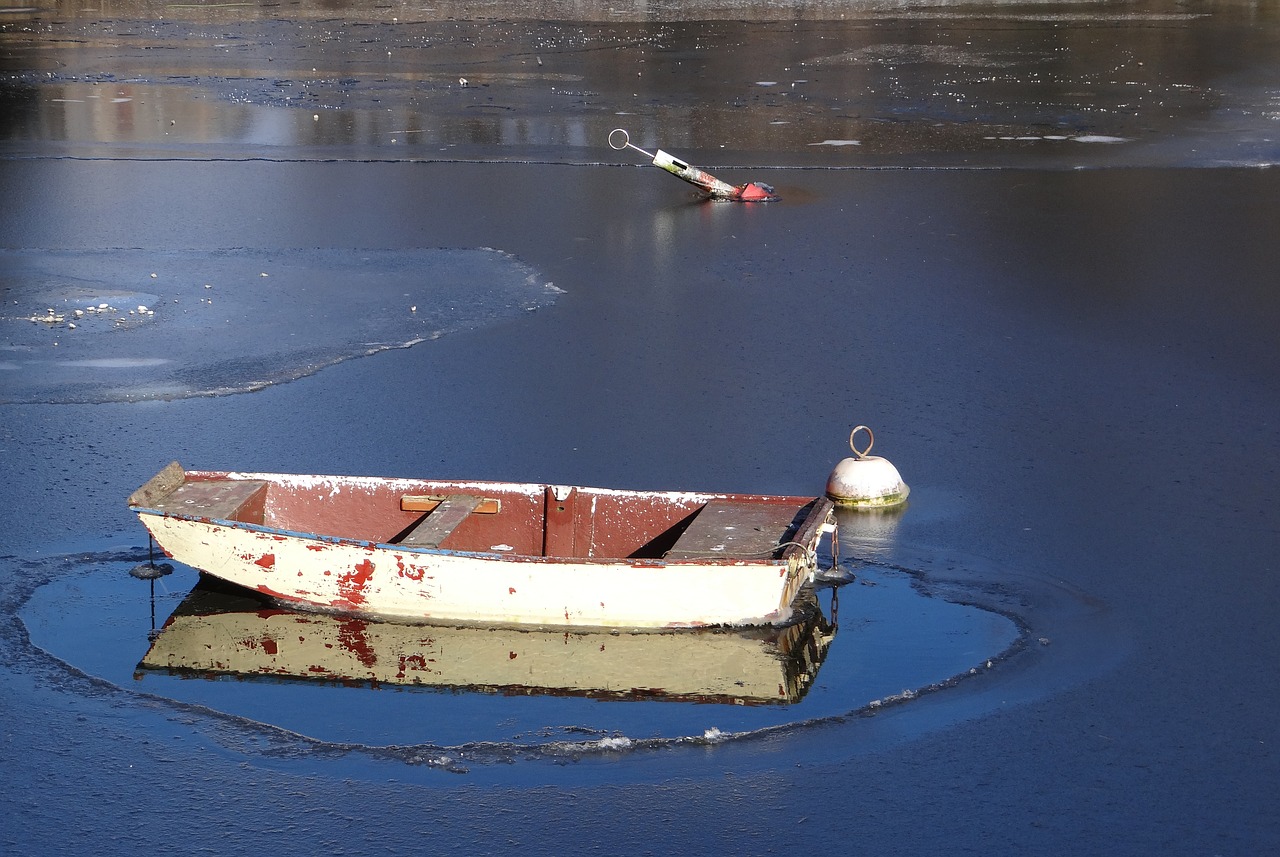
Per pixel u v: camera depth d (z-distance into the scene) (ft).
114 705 26.45
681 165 73.00
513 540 32.14
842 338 50.01
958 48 130.62
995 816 23.30
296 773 24.43
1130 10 163.63
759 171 80.02
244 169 80.28
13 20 160.86
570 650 28.53
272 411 42.01
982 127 93.35
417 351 48.14
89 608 30.01
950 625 29.32
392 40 141.38
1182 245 63.00
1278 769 24.52
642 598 28.50
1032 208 70.64
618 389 44.37
